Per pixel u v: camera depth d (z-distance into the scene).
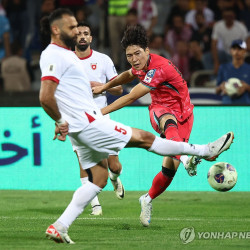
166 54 47.31
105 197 30.44
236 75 36.47
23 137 32.88
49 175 32.88
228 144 18.86
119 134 17.77
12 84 43.78
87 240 18.59
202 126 32.50
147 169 32.62
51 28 17.62
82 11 45.84
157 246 17.52
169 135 20.98
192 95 38.75
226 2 47.97
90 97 17.84
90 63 26.11
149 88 20.75
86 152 17.95
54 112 17.19
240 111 32.38
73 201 17.81
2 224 21.98
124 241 18.38
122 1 45.75
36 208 26.81
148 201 21.47
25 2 47.16
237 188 32.62
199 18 47.62
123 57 45.53
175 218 23.86
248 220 23.25
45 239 18.67
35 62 46.44
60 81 17.41
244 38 45.94
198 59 45.81
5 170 33.09
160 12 51.72
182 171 32.75
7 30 47.22
